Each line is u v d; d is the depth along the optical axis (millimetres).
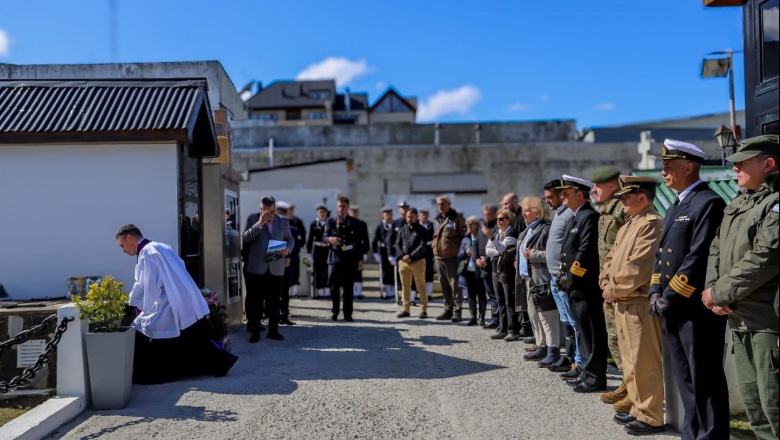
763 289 4047
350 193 34188
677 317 4664
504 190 34469
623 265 5270
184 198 8117
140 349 6738
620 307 5355
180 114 7797
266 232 9258
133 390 6508
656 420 5145
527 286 7754
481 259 9789
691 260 4531
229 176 10102
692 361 4578
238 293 10539
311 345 8812
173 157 7801
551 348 7375
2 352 6023
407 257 11203
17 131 7441
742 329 4168
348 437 5121
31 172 7738
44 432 5137
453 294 10883
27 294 7672
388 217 14898
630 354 5250
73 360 5879
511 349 8469
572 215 6430
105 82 8477
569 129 39469
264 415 5656
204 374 7051
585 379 6391
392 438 5109
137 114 7820
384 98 72375
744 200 4246
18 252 7699
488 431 5270
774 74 5723
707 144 30875
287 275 10531
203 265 9047
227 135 10594
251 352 8359
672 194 8844
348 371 7289
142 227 7773
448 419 5570
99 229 7746
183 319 6797
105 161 7785
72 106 7988
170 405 5957
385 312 12227
